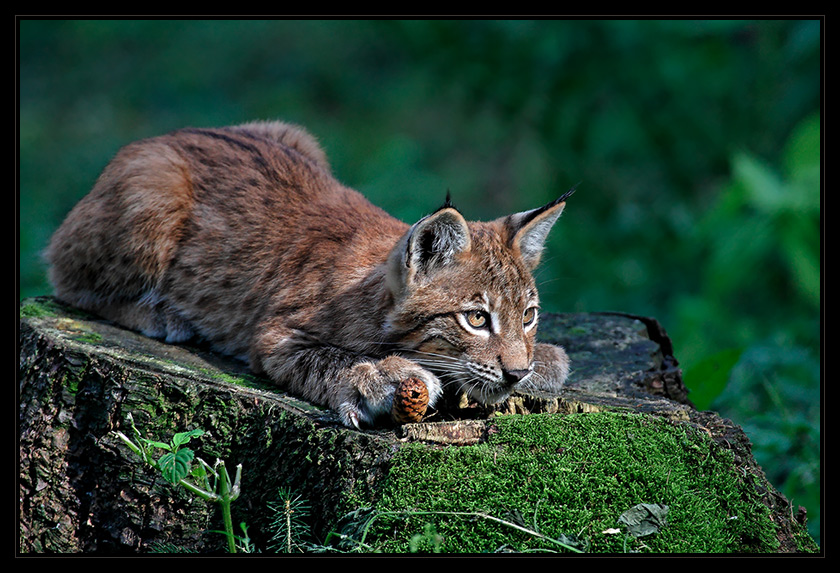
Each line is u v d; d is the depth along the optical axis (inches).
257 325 365.4
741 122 737.0
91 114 1080.2
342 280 349.7
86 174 913.5
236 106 1099.3
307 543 288.8
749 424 446.9
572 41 720.3
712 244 672.4
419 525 271.9
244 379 346.9
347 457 288.5
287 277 365.7
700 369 416.5
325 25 1221.7
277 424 310.8
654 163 751.7
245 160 406.0
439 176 934.4
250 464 314.2
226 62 1190.3
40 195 855.7
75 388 332.5
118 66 1192.2
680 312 582.9
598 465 285.4
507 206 915.4
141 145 410.3
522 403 326.6
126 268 390.3
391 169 885.8
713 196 741.3
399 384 299.7
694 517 280.1
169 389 322.3
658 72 716.0
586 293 687.1
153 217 385.1
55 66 1191.6
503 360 315.6
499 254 328.2
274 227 381.4
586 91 733.3
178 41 1235.9
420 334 323.6
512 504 276.1
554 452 288.4
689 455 295.3
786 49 700.0
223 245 385.1
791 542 288.4
